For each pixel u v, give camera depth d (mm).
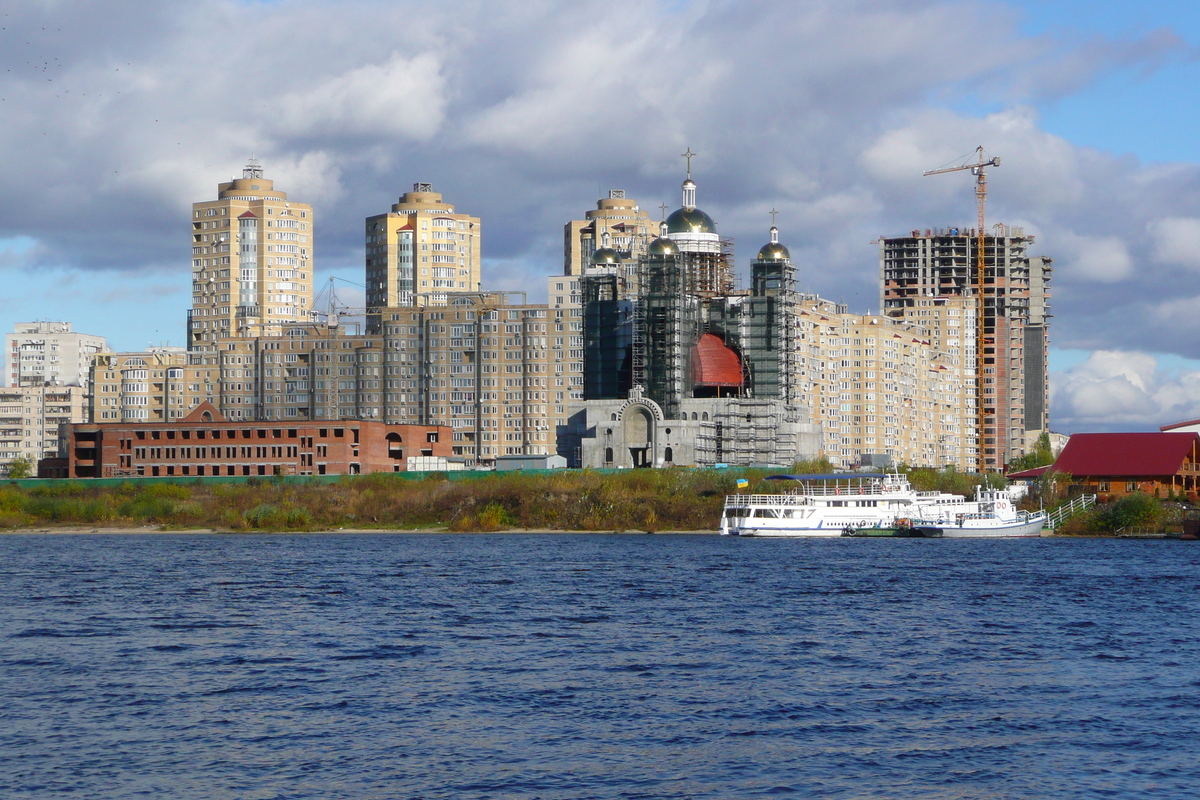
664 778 93375
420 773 94375
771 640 147625
